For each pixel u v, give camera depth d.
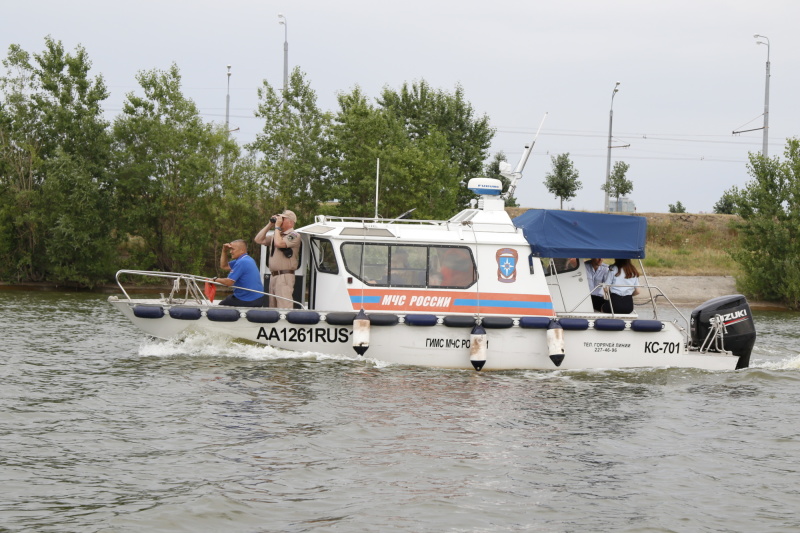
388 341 14.50
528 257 14.87
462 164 51.31
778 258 37.84
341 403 12.11
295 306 15.29
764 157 38.84
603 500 8.68
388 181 37.75
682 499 8.78
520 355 14.74
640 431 11.39
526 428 11.30
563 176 57.69
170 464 9.30
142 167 35.97
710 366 15.38
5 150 35.72
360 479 9.05
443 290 14.62
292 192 37.31
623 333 15.02
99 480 8.76
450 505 8.38
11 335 18.45
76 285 35.38
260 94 37.91
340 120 38.72
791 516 8.37
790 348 20.19
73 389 12.61
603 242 15.03
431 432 10.90
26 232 35.53
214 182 37.34
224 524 7.75
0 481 8.65
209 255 38.25
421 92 52.38
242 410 11.59
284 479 8.95
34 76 36.31
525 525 7.95
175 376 13.41
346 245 14.60
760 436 11.29
